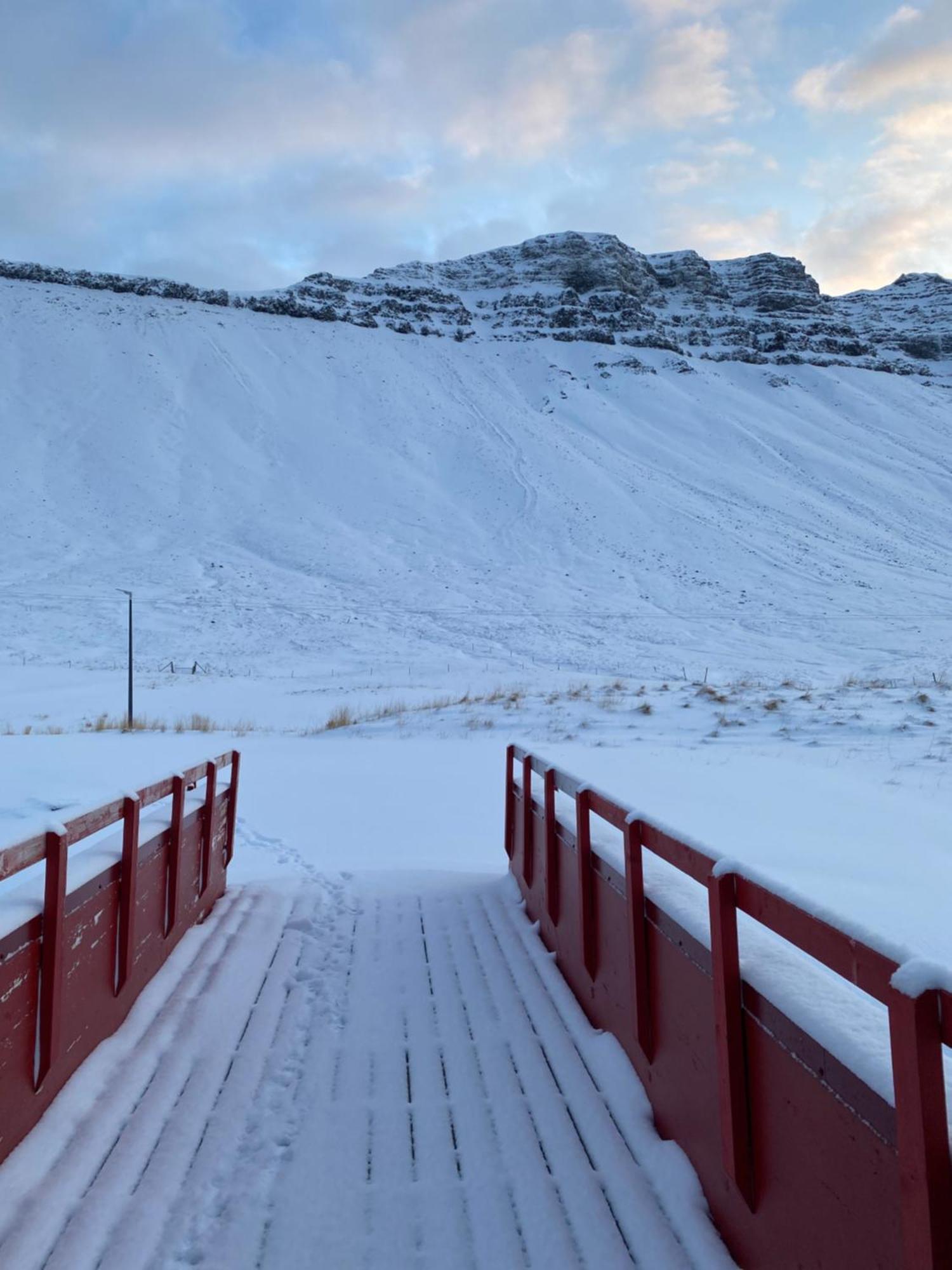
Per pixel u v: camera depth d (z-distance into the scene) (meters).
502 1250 2.45
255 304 124.94
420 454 80.94
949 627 39.72
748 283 193.38
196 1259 2.40
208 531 58.84
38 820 2.80
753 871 2.10
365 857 7.74
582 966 4.04
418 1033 3.90
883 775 10.34
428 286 157.75
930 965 1.38
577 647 36.28
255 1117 3.17
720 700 17.23
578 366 118.81
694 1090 2.57
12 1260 2.31
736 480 78.31
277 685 28.33
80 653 34.38
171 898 4.62
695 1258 2.30
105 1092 3.18
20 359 90.75
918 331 185.50
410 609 43.91
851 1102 1.66
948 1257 1.32
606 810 3.59
